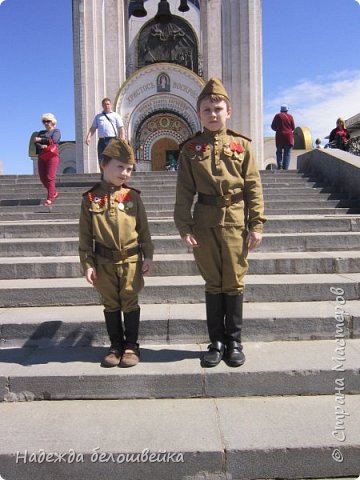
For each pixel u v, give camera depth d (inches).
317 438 93.6
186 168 120.0
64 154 1120.2
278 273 173.0
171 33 868.0
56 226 218.5
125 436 95.1
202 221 117.2
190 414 103.6
